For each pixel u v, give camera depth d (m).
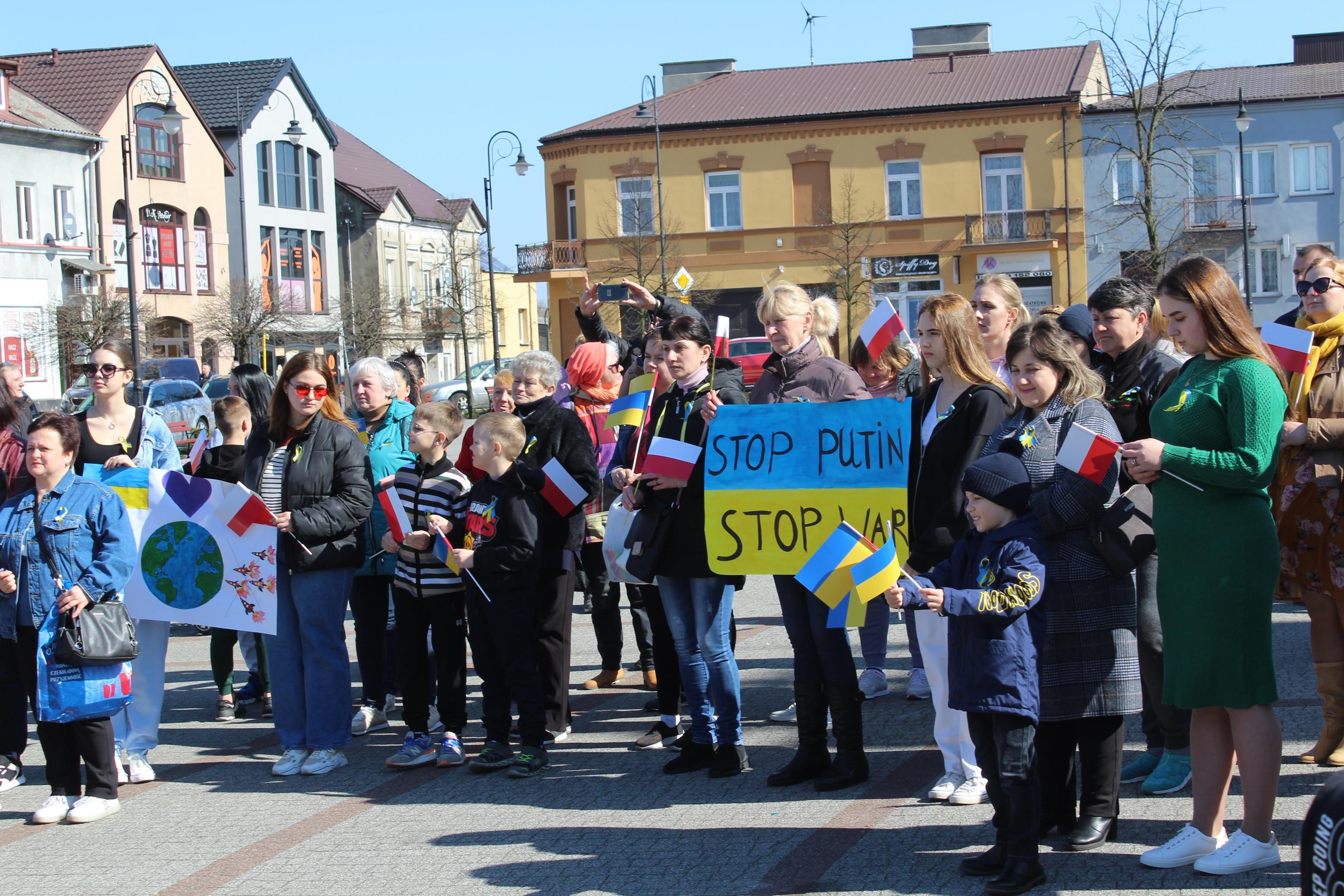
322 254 53.84
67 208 41.09
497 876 4.74
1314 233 40.75
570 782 5.96
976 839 4.83
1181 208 40.69
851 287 40.22
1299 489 5.28
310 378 6.26
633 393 6.40
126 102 43.59
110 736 5.83
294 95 52.06
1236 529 4.17
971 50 45.12
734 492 5.57
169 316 45.19
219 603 6.23
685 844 4.96
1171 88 41.19
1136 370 5.26
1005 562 4.24
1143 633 5.10
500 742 6.24
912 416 5.37
